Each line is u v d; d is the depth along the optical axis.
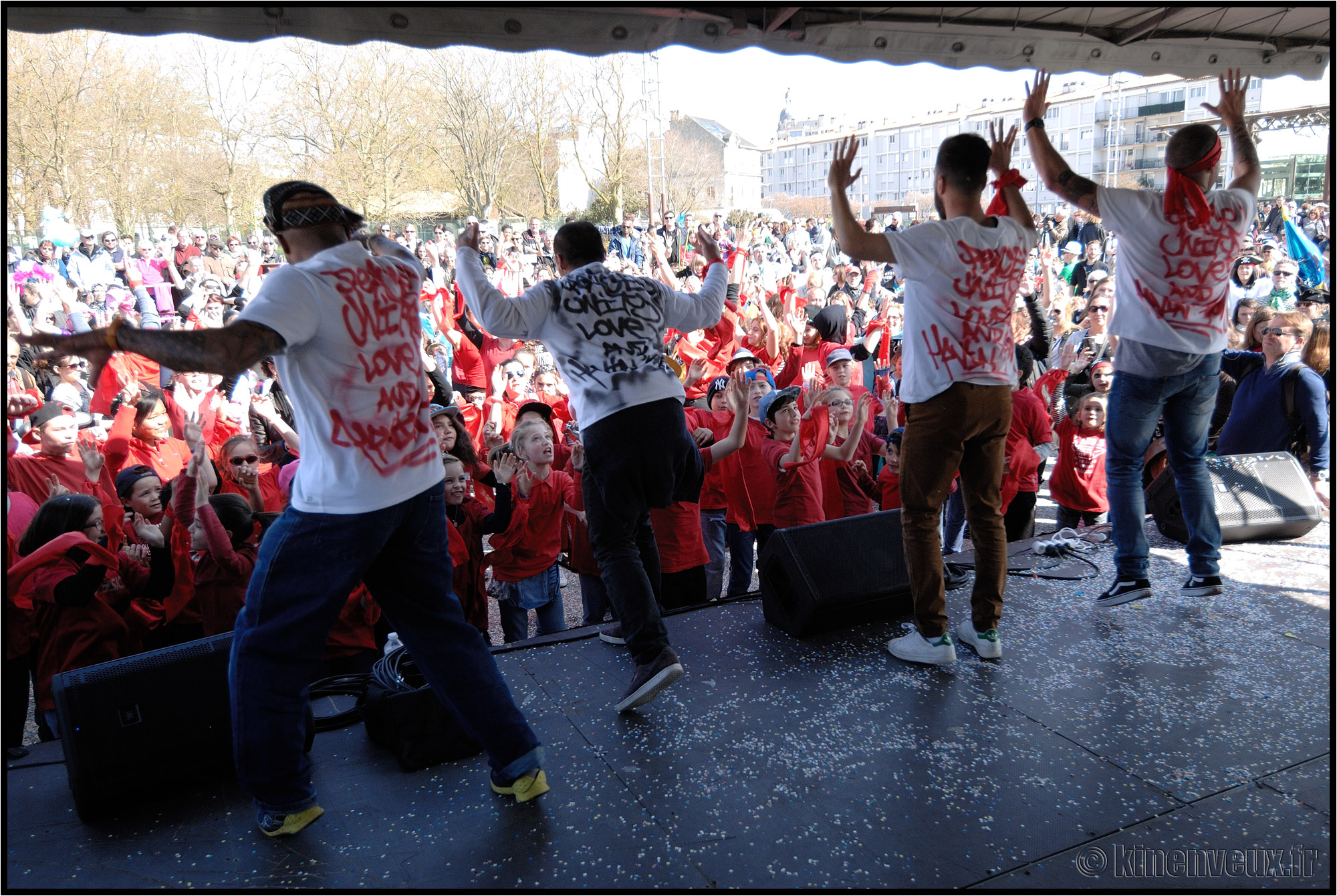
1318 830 2.02
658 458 2.58
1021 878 1.90
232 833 2.15
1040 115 3.11
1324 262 11.58
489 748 2.22
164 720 2.28
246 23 2.91
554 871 1.97
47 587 3.14
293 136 23.81
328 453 1.98
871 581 3.18
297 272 1.94
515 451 3.97
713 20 3.53
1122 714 2.54
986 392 2.76
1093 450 4.77
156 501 3.73
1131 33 4.25
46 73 19.36
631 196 29.80
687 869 1.96
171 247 14.54
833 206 2.61
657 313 2.67
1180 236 2.97
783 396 4.35
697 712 2.64
